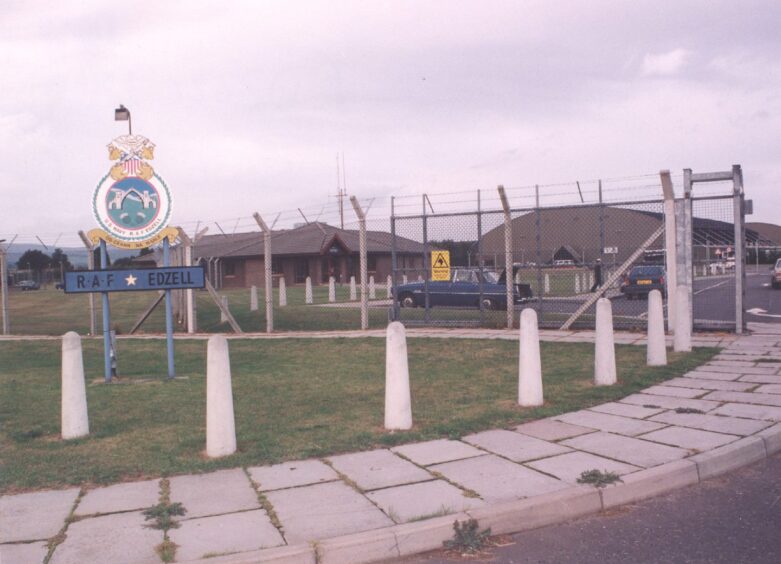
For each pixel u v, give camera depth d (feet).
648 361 34.58
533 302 69.87
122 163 35.01
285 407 27.12
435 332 51.93
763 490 17.72
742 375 31.04
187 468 19.40
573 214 78.64
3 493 17.67
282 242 159.63
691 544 14.66
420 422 23.95
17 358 45.96
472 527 14.90
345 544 14.08
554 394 28.14
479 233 52.85
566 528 15.80
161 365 40.50
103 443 22.22
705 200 45.50
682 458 19.04
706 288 91.30
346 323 60.18
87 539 14.67
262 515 15.81
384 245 153.07
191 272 35.19
